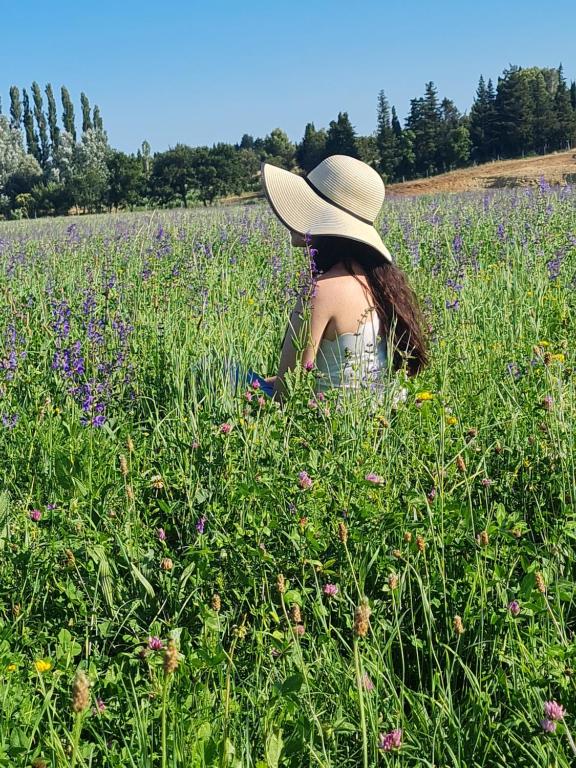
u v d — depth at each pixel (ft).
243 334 18.08
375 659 8.05
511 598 8.84
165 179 306.76
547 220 35.14
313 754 6.70
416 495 10.17
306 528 9.20
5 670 7.64
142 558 9.77
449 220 42.27
